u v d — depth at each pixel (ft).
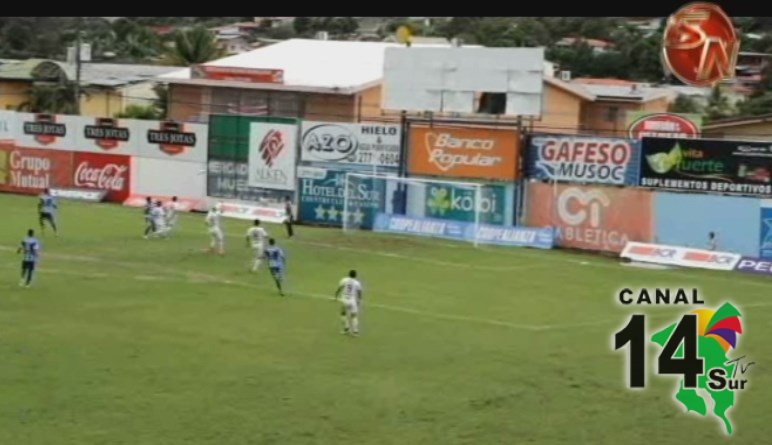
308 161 536.83
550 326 309.22
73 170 610.24
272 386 240.94
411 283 373.40
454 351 277.23
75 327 290.35
